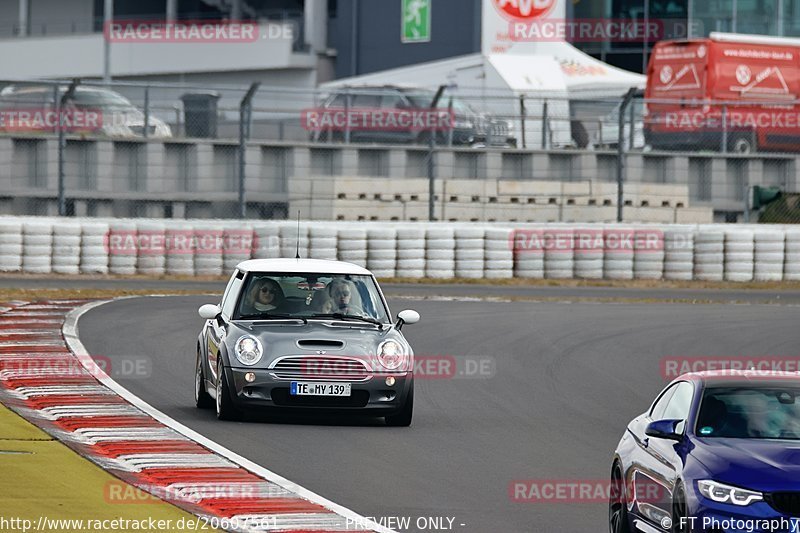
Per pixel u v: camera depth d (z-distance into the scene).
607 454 44.75
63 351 62.56
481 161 131.12
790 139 142.25
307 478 38.28
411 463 41.47
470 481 39.03
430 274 107.12
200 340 51.94
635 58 192.88
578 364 66.50
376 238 105.62
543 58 159.88
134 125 124.25
